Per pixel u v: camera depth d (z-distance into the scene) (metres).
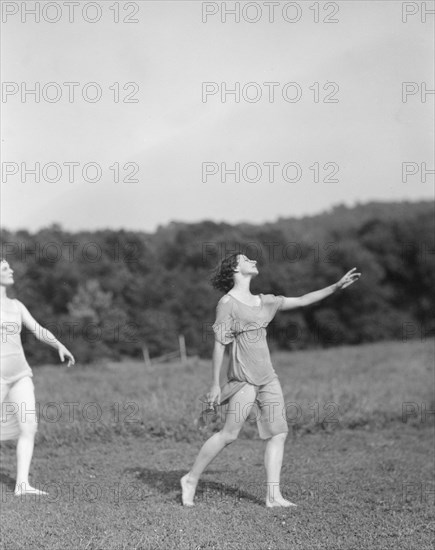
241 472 11.91
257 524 8.84
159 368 29.03
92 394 19.41
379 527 8.75
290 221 59.28
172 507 9.63
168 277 39.56
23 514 9.24
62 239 40.25
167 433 15.01
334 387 20.00
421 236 48.53
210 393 9.70
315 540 8.29
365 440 15.27
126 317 37.38
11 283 11.07
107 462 12.88
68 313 37.72
